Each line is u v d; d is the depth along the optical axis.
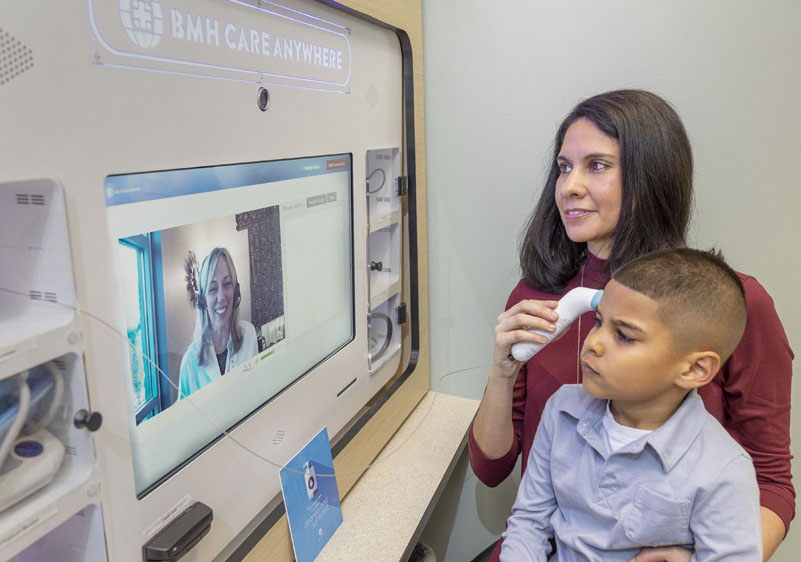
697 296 0.69
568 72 1.24
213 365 0.72
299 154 0.86
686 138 0.91
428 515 1.05
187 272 0.66
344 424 1.11
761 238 1.18
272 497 0.86
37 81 0.45
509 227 1.39
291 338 0.91
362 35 1.04
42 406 0.51
